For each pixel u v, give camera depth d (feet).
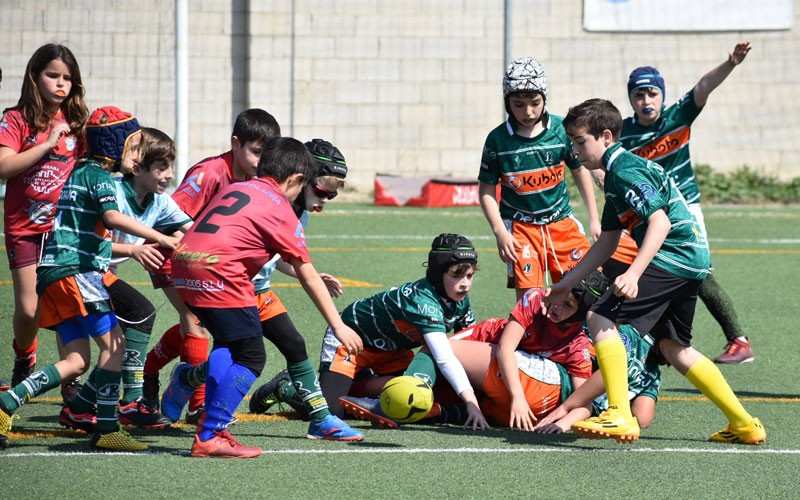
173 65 193.67
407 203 179.93
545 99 73.82
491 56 199.82
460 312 64.95
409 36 198.59
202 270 51.52
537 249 75.66
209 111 197.47
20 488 46.60
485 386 62.69
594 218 78.59
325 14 196.95
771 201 193.16
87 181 54.13
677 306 57.88
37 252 64.69
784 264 130.41
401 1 197.98
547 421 60.70
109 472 49.39
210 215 52.85
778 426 62.69
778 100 201.16
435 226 156.46
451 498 46.52
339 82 198.49
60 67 63.05
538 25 198.59
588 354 63.93
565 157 76.28
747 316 101.24
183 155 163.53
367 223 158.20
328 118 198.80
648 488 48.78
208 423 52.54
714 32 199.72
